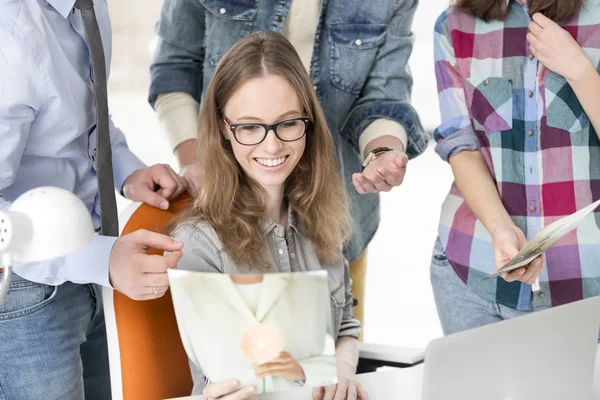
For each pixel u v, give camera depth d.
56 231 1.06
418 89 7.23
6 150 1.51
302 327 1.18
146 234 1.53
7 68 1.48
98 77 1.67
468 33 2.00
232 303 1.17
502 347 1.27
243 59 1.70
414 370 1.64
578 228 1.93
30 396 1.68
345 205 2.00
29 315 1.62
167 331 1.67
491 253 1.98
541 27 1.88
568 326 1.32
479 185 1.97
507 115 1.96
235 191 1.77
